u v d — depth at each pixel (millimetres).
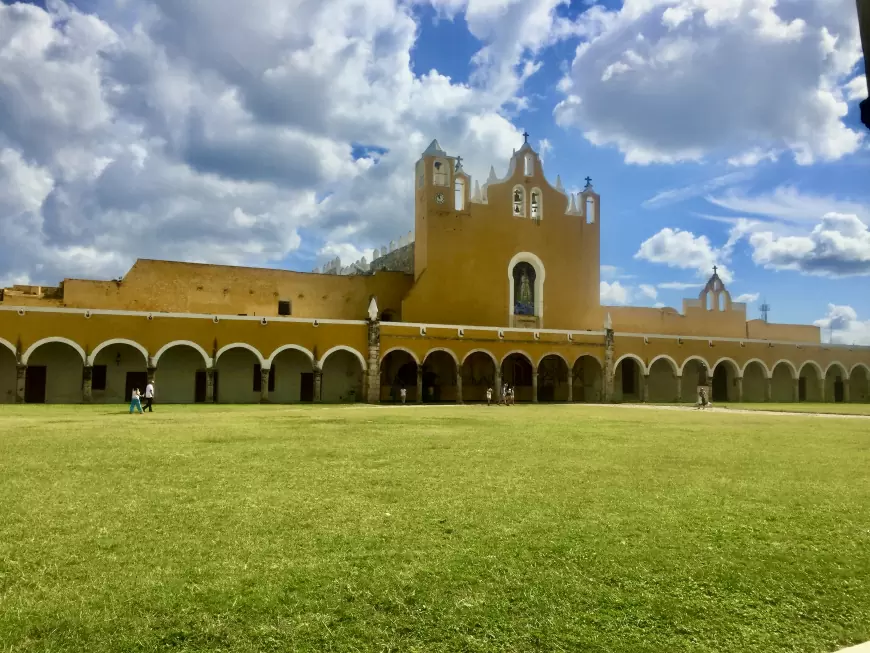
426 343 45688
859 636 4863
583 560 6215
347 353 47062
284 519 7578
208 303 45938
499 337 47719
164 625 4711
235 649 4406
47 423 21266
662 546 6695
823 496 9352
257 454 13234
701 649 4598
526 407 39562
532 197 54062
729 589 5645
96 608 4969
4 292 41719
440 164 50625
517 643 4605
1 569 5789
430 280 49250
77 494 8938
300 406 36656
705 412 34531
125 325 38594
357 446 14859
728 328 60406
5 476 10352
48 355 39094
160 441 15586
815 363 59469
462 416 27734
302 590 5367
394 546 6547
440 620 4906
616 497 9016
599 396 52781
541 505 8430
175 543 6590
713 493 9438
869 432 20922
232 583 5484
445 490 9391
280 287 48094
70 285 42375
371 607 5086
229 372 43656
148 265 44688
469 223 50938
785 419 28297
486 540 6781
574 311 53781
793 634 4867
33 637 4500
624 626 4902
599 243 55375
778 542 6926
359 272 63469
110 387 40375
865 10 3660
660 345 53188
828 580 5906
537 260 52781
